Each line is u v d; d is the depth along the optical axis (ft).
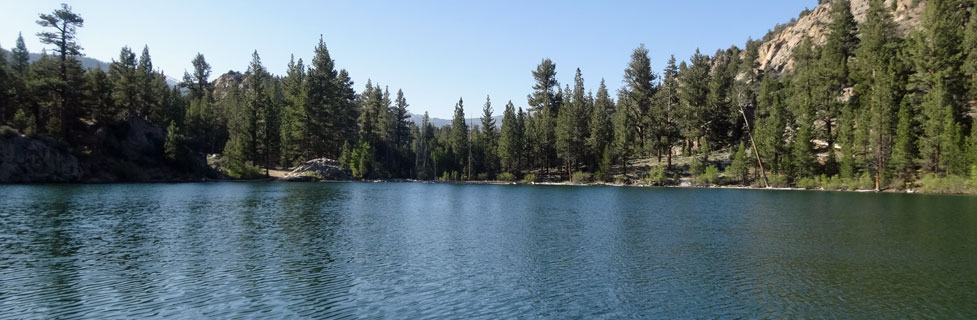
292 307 53.78
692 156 359.66
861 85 283.18
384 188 307.58
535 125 448.65
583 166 422.00
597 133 379.55
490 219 133.18
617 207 170.30
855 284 63.16
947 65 244.83
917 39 270.26
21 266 71.15
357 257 79.77
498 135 495.00
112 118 315.99
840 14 334.03
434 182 427.74
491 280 65.31
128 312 51.83
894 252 83.20
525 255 81.87
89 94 305.94
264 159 417.28
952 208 152.97
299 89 432.25
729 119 344.69
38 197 180.34
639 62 383.04
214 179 350.64
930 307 53.67
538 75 492.54
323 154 441.68
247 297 57.36
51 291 59.11
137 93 362.33
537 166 456.45
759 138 300.61
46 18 285.64
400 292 59.67
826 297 57.62
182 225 115.34
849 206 164.04
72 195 191.93
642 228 114.42
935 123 219.82
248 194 220.02
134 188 245.24
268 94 470.80
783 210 154.20
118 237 97.04
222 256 79.77
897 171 235.40
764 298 57.36
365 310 52.95
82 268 70.33
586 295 58.75
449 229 113.09
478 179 453.17
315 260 77.25
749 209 159.12
